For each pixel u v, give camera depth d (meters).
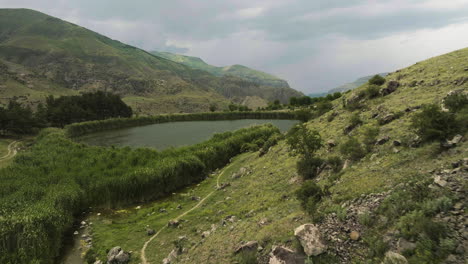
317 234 11.20
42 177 36.09
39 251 19.64
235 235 15.48
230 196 28.67
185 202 31.33
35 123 119.38
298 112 64.19
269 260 11.28
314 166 24.22
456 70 30.00
